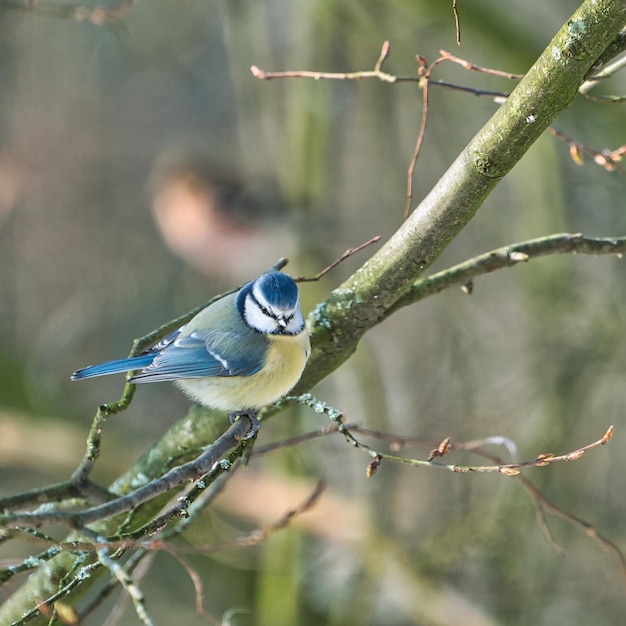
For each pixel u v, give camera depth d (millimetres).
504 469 4906
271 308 6633
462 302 13969
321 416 13109
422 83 6301
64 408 14406
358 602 11953
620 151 6719
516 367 13641
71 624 4832
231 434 5648
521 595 12000
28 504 5773
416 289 6531
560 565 12383
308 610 12242
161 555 13703
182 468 5203
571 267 12977
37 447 13039
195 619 13125
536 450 12023
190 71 17797
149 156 17422
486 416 13070
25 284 16172
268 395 6629
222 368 6598
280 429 12281
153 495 4977
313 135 13062
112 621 7195
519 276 13445
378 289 6105
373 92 13352
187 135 17969
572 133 12672
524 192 12992
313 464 12641
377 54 13039
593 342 12406
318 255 13172
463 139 14172
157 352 6949
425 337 14172
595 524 12555
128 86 17531
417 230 5848
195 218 13992
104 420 5789
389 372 14031
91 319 16281
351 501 12398
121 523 6520
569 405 12141
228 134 17578
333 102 13328
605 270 13438
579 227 13312
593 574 12445
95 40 16781
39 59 16297
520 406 12914
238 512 11930
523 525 12062
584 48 4930
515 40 11680
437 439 13195
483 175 5520
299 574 11938
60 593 4957
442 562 12070
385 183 14367
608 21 4816
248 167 14438
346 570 12531
